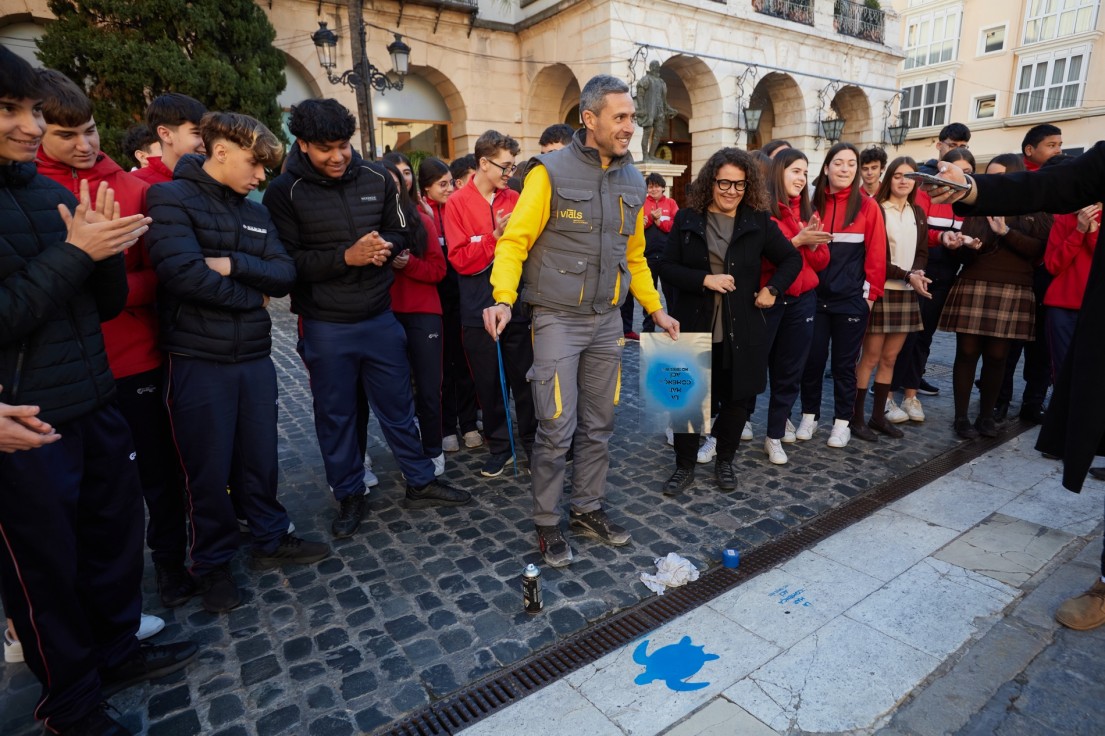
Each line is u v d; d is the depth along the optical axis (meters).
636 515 3.15
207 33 8.95
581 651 2.17
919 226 3.84
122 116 8.25
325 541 2.98
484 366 3.55
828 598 2.39
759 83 16.17
